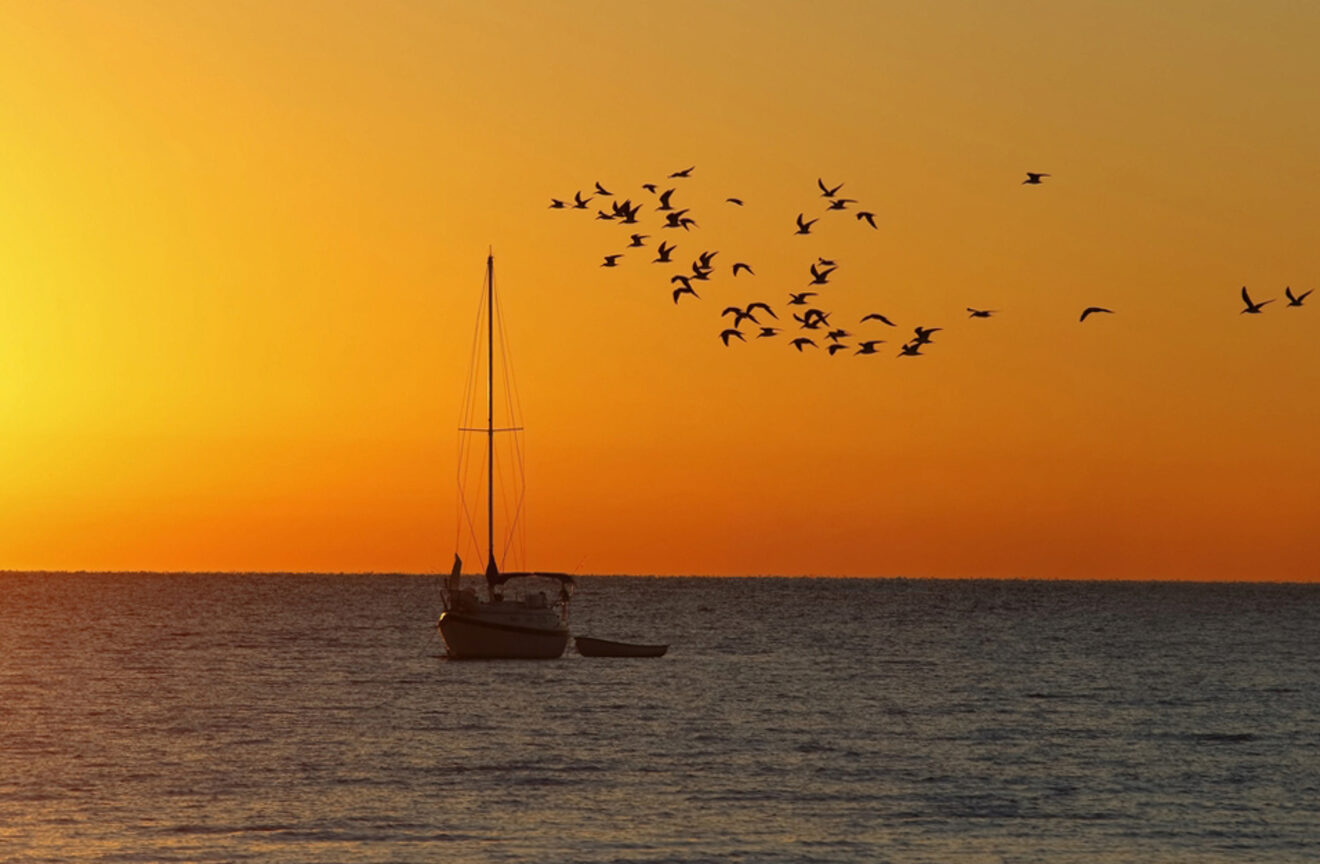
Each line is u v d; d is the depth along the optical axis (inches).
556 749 4982.8
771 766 4660.4
